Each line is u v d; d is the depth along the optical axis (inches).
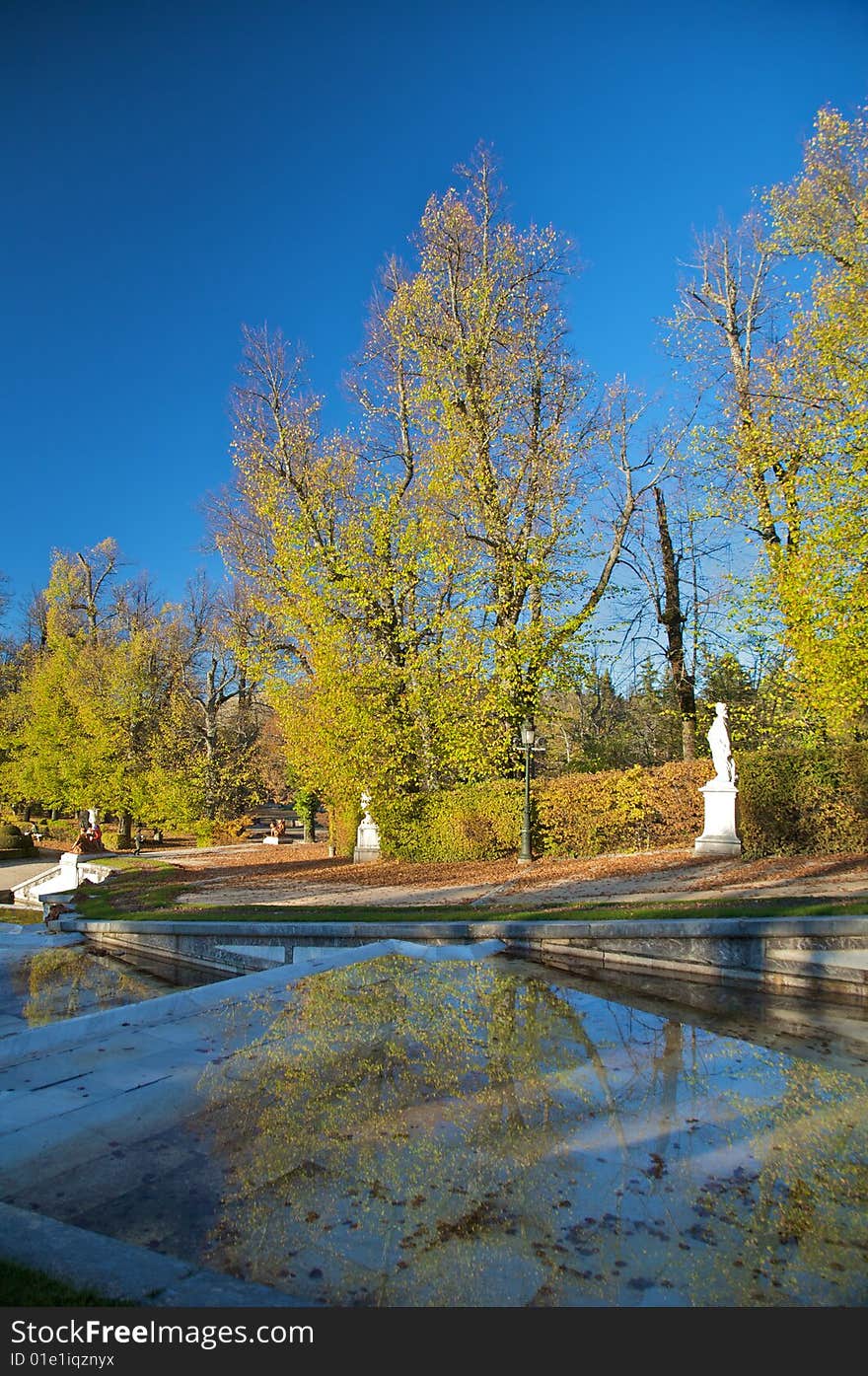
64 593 1749.5
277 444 974.4
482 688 730.8
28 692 1681.8
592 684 787.4
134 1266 114.6
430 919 418.0
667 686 989.8
